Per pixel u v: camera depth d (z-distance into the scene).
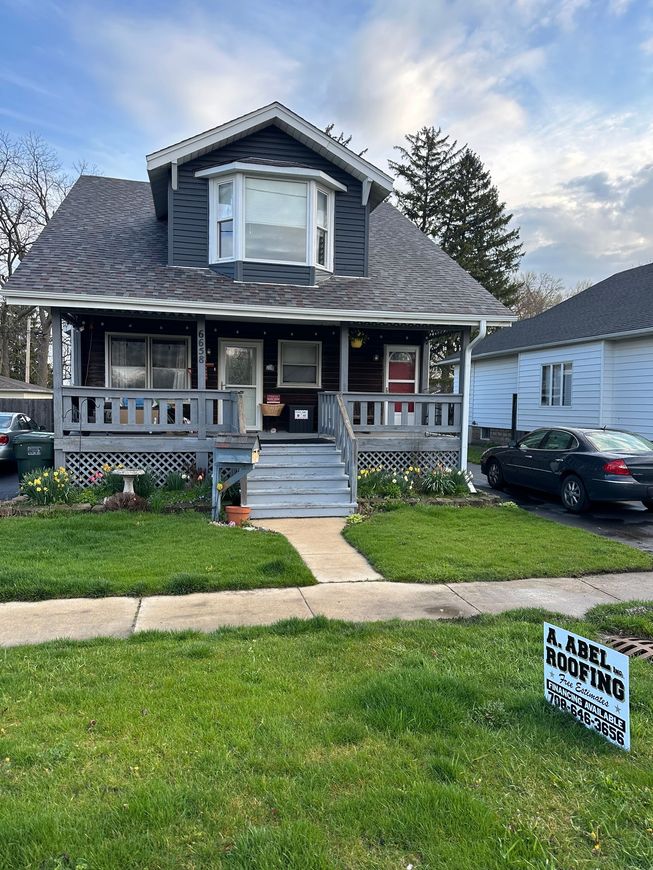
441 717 2.81
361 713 2.87
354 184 12.02
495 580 5.59
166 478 9.40
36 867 1.84
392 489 9.64
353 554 6.52
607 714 2.65
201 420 9.70
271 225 11.10
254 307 9.84
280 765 2.43
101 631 4.16
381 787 2.27
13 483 11.90
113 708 2.92
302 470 9.51
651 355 14.70
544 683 3.04
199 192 11.19
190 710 2.90
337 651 3.76
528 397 19.48
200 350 10.09
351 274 12.02
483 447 20.72
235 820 2.08
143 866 1.86
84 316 11.54
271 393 12.59
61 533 6.73
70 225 11.92
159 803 2.15
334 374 12.95
